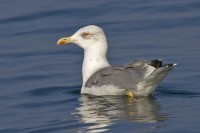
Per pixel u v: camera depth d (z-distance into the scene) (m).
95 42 17.95
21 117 15.98
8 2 27.55
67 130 14.60
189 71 19.31
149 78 16.22
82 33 18.06
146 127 14.26
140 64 16.58
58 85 18.84
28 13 25.80
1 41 23.39
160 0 26.55
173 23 23.97
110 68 17.17
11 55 22.00
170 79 18.66
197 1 25.98
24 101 17.42
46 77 19.73
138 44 22.12
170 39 22.45
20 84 19.17
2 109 16.78
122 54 21.25
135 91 16.64
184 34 22.84
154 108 15.80
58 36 23.36
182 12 24.98
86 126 14.73
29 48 22.56
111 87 16.83
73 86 18.67
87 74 17.94
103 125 14.65
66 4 26.58
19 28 24.50
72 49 22.34
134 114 15.38
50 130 14.73
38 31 24.05
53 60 21.39
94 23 24.28
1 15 25.83
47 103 17.05
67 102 16.98
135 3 26.31
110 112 15.66
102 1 26.72
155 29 23.53
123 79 16.69
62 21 24.78
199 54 20.83
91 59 17.95
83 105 16.55
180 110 15.53
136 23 24.14
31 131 14.80
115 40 22.61
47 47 22.56
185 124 14.38
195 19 24.16
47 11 25.84
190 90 17.55
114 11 25.52
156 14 24.97
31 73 20.14
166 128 14.14
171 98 16.75
